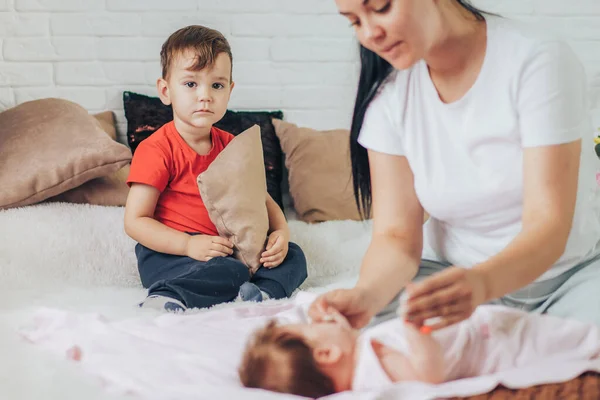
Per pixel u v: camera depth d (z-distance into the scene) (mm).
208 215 2043
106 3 2693
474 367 1104
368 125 1315
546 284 1278
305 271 2029
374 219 1333
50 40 2688
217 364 1143
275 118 2742
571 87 1102
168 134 2090
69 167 2273
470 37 1160
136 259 2062
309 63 2795
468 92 1175
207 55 2051
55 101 2504
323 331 1124
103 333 1272
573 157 1090
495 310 1162
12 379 1093
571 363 1012
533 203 1086
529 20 2844
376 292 1207
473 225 1274
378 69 1269
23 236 2029
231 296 1861
